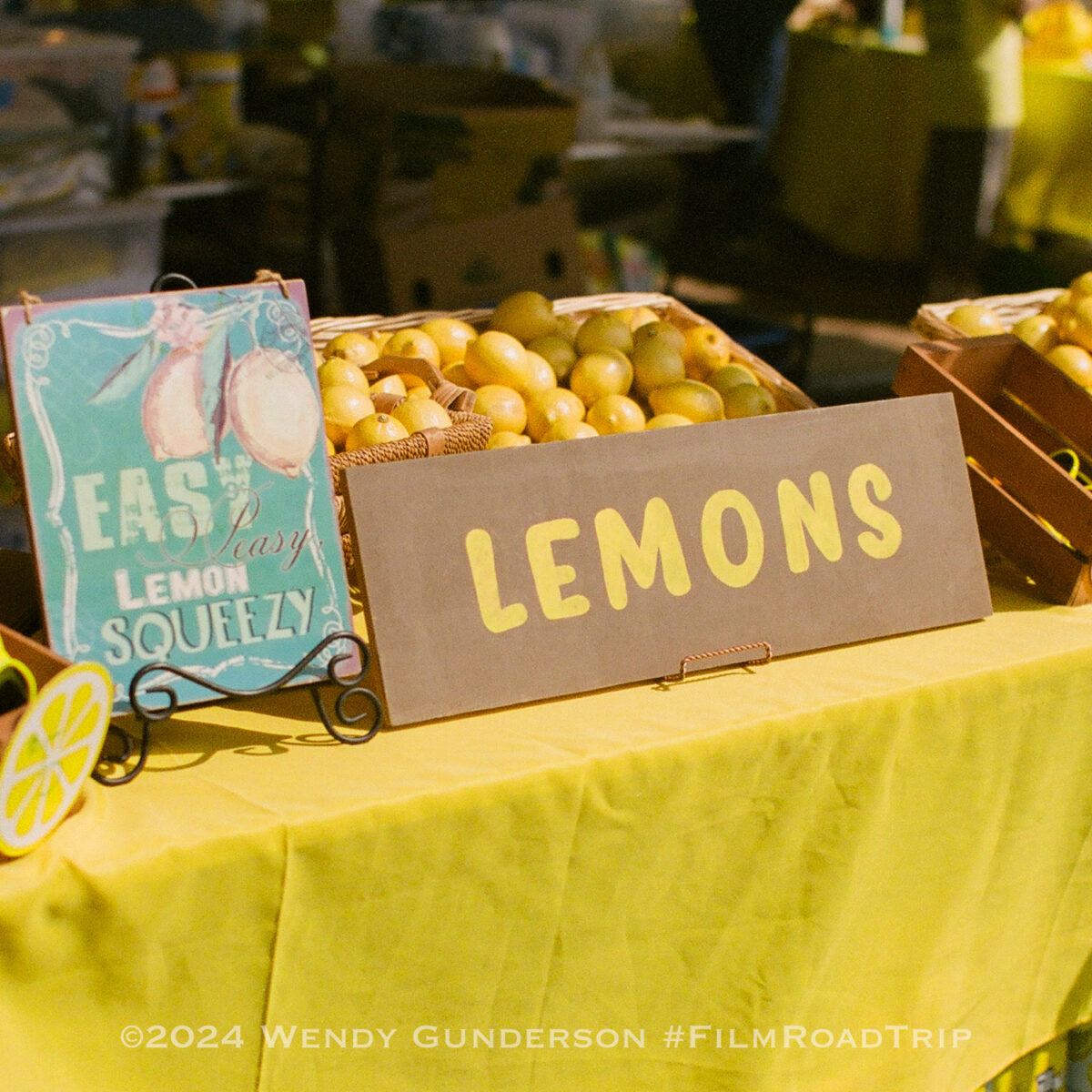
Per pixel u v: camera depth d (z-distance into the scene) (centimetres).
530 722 117
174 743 113
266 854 99
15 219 302
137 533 108
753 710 119
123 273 330
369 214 347
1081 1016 153
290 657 112
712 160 514
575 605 122
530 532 121
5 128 304
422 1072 114
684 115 595
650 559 125
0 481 193
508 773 107
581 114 438
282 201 398
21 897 91
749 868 122
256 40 464
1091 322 181
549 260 310
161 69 353
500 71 375
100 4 417
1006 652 132
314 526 114
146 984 98
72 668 92
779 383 176
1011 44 495
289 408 113
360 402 142
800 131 630
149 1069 101
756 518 130
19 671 96
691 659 125
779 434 133
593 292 366
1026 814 137
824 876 125
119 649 107
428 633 116
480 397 154
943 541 139
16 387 105
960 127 507
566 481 123
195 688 108
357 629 132
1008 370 163
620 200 552
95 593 106
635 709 119
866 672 127
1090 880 146
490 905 110
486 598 118
